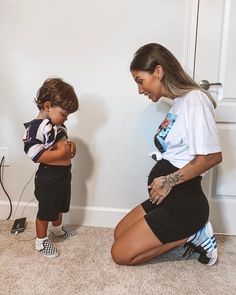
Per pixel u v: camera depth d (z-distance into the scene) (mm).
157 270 1545
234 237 1917
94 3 1745
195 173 1419
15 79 1867
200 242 1553
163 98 1823
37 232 1648
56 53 1818
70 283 1429
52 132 1568
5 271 1498
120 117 1877
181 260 1636
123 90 1839
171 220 1478
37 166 1972
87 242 1790
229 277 1507
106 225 2002
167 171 1505
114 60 1804
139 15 1743
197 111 1389
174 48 1765
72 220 2010
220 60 1755
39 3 1761
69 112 1579
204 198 1536
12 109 1907
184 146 1461
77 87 1850
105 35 1778
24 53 1829
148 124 1873
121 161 1937
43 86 1561
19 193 2018
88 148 1928
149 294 1375
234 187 1885
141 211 1682
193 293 1388
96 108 1871
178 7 1718
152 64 1409
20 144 1953
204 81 1760
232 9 1686
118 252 1546
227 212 1926
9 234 1847
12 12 1780
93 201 1996
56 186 1600
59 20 1776
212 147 1381
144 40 1770
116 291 1387
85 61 1816
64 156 1599
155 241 1495
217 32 1723
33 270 1512
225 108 1797
